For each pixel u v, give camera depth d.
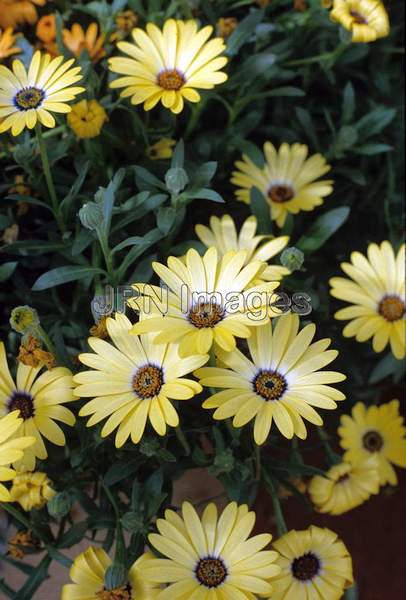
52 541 0.48
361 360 0.62
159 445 0.46
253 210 0.54
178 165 0.51
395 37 0.67
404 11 0.68
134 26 0.58
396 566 0.62
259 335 0.43
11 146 0.56
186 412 0.49
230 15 0.62
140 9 0.58
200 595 0.43
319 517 0.62
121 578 0.43
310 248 0.54
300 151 0.57
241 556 0.43
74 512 0.55
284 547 0.46
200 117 0.62
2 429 0.41
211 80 0.50
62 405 0.47
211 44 0.50
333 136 0.60
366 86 0.67
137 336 0.43
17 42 0.56
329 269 0.62
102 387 0.43
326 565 0.47
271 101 0.64
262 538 0.43
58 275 0.48
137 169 0.51
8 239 0.53
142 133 0.55
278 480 0.51
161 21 0.58
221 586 0.43
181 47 0.51
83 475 0.49
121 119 0.57
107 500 0.49
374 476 0.54
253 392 0.43
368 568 0.62
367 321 0.51
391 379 0.65
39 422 0.44
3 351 0.45
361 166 0.64
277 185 0.57
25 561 0.54
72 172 0.56
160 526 0.43
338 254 0.63
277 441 0.53
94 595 0.44
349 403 0.60
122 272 0.49
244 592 0.43
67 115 0.52
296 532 0.47
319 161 0.57
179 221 0.51
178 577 0.43
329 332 0.59
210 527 0.44
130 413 0.43
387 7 0.67
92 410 0.43
